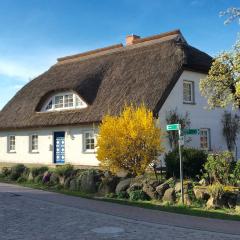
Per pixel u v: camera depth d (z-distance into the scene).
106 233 10.68
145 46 30.73
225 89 21.47
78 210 14.21
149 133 19.92
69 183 20.97
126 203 16.12
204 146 28.45
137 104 25.58
